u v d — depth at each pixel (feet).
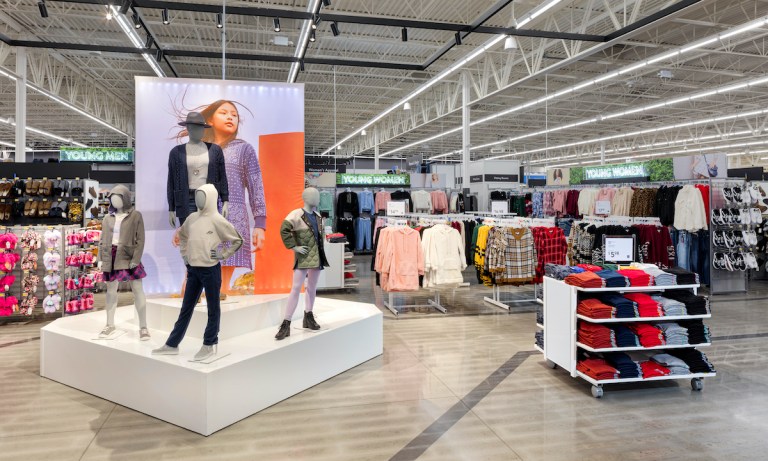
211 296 11.46
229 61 46.09
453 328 19.85
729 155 96.73
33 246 20.67
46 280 20.62
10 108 61.93
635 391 12.87
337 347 14.25
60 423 10.93
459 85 49.90
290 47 41.32
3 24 35.06
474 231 26.45
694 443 9.94
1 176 26.89
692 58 41.06
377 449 9.66
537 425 10.78
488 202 48.60
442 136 78.89
